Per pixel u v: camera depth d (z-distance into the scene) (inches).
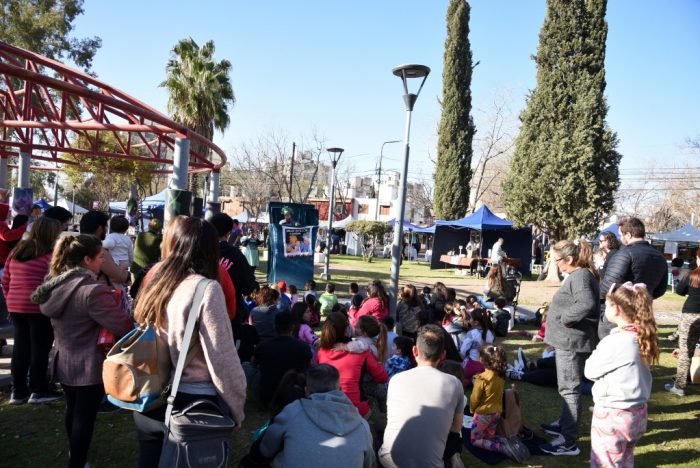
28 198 465.4
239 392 84.6
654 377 267.7
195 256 88.7
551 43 750.5
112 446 156.5
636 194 2230.6
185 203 290.7
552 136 754.2
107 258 153.6
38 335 175.9
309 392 110.3
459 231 1023.0
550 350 262.1
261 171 1588.3
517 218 786.2
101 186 1382.9
